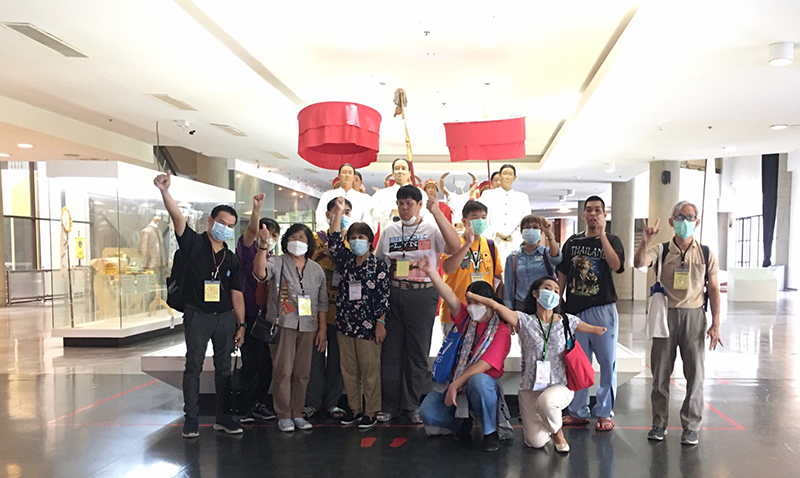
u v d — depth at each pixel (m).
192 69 6.08
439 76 7.51
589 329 3.92
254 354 4.62
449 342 4.09
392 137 11.61
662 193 11.87
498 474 3.49
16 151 9.29
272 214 14.84
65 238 8.71
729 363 7.06
